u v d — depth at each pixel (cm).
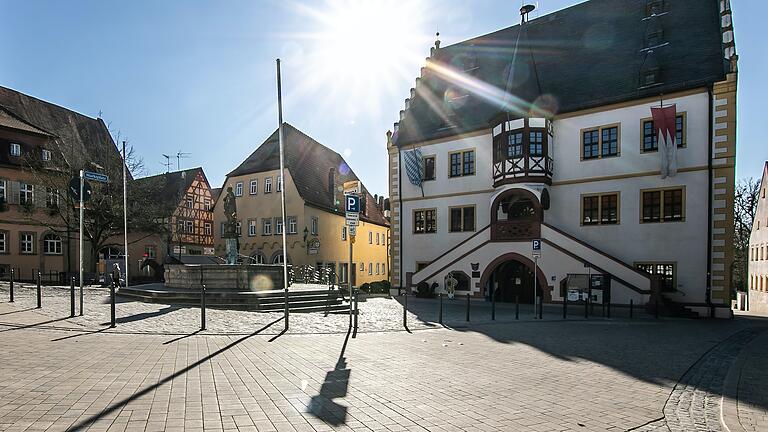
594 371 798
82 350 834
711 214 2130
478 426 499
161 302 1605
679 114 2222
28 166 3309
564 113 2541
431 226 3012
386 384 668
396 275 3125
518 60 2669
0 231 3256
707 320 1944
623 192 2358
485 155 2816
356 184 1217
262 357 822
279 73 1673
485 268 2541
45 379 637
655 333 1367
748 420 536
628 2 2833
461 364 826
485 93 3023
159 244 4534
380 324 1345
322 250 4197
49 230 3538
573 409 572
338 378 693
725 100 2116
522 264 2566
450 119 3056
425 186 3038
